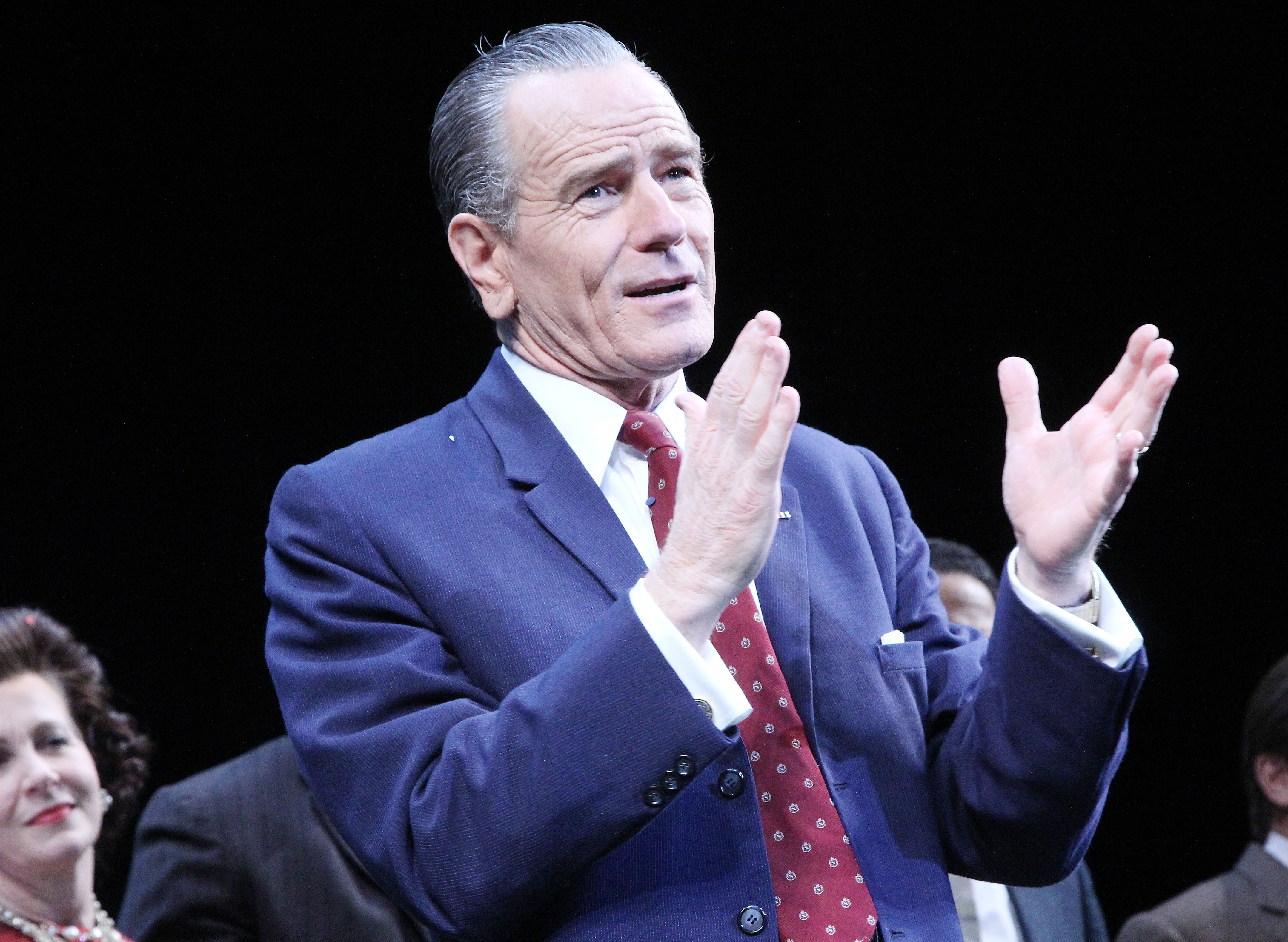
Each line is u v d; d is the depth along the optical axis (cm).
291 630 534
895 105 1839
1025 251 1873
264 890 934
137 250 1678
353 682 509
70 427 1695
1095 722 487
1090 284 1872
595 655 459
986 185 1859
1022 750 497
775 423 449
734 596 461
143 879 959
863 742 515
